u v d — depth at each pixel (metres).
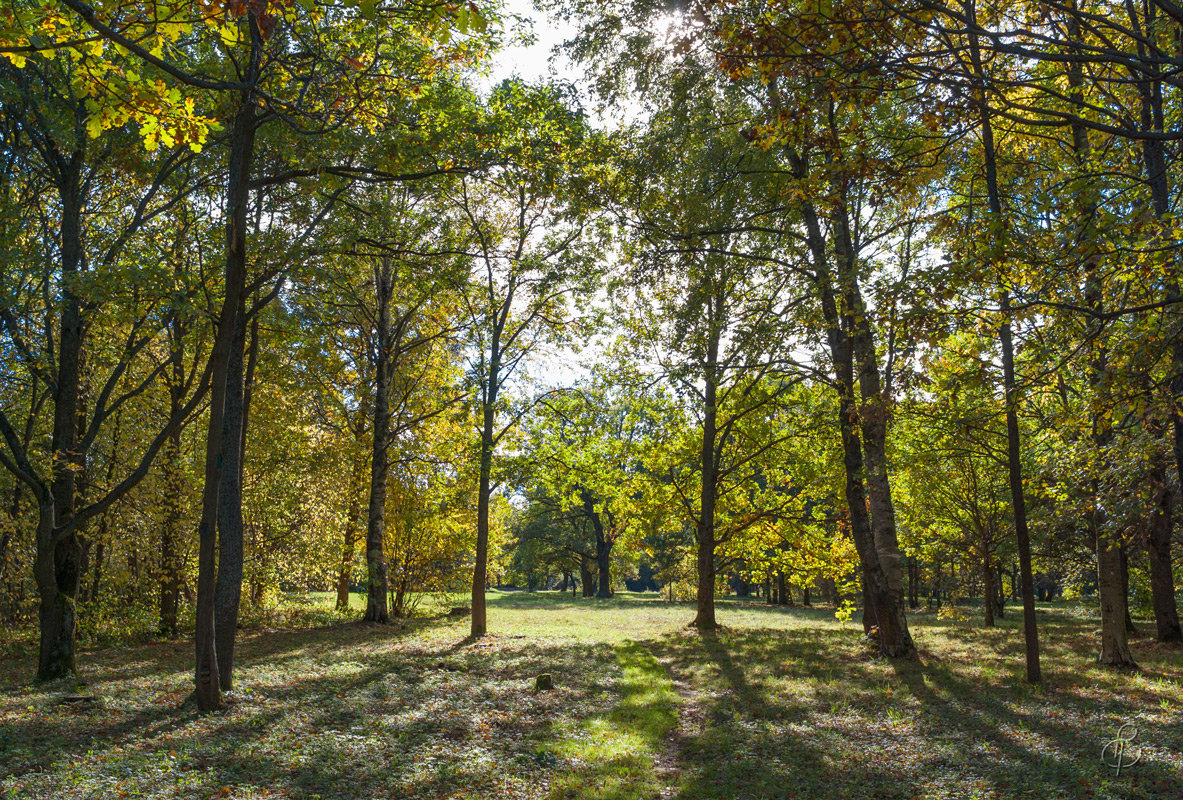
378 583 25.52
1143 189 8.86
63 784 7.07
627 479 26.95
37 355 13.70
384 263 25.48
